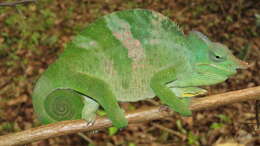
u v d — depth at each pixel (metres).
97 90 1.05
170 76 1.05
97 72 1.05
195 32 1.07
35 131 1.06
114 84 1.05
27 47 2.18
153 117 1.07
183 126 1.75
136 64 1.05
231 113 1.74
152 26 1.06
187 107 1.06
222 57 1.06
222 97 1.08
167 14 2.64
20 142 1.06
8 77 1.99
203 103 1.08
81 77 1.05
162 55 1.06
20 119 1.78
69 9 2.62
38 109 1.07
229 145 1.54
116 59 1.05
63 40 2.28
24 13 2.44
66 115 1.07
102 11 2.68
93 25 1.05
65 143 1.70
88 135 1.73
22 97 1.88
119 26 1.05
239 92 1.08
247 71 2.01
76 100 1.07
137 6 2.77
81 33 1.05
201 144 1.67
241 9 2.59
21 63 2.07
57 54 2.16
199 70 1.06
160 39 1.06
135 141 1.72
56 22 2.44
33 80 1.97
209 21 2.52
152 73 1.06
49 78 1.06
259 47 2.22
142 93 1.06
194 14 2.61
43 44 2.21
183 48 1.06
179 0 2.79
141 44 1.05
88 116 1.07
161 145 1.70
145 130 1.78
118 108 1.05
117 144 1.70
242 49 1.98
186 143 1.70
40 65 2.07
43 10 2.50
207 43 1.06
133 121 1.07
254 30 2.37
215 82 1.07
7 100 1.86
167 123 1.79
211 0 2.71
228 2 2.66
